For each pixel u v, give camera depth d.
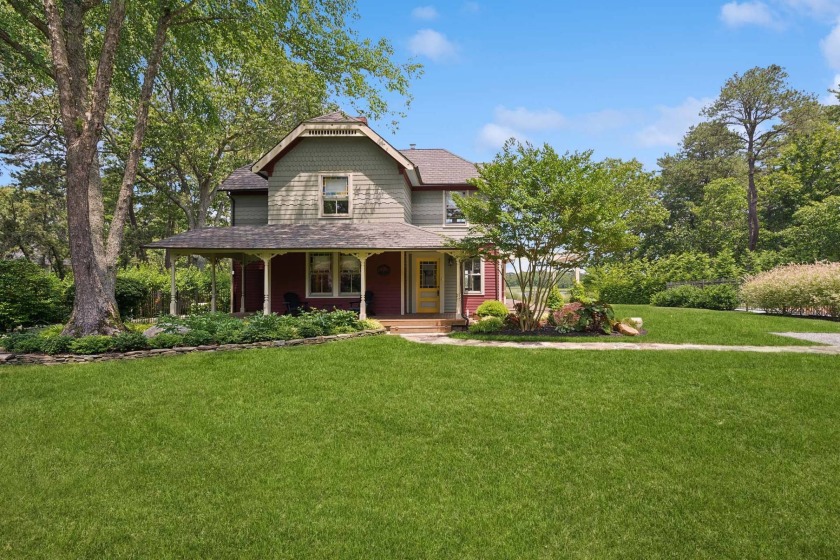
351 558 3.85
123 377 8.84
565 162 12.55
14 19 13.92
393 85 16.45
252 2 14.18
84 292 11.58
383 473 5.26
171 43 16.39
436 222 19.72
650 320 16.22
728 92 37.47
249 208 19.77
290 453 5.78
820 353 10.55
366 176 17.88
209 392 8.02
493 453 5.73
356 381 8.59
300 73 18.36
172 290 15.41
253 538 4.12
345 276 18.08
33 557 3.91
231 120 29.27
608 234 12.62
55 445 6.06
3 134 27.38
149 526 4.33
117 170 31.17
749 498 4.67
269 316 12.39
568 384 8.30
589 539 4.07
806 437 6.02
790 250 32.56
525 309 14.24
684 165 46.19
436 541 4.05
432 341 12.38
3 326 14.71
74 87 12.05
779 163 39.66
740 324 15.14
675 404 7.25
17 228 35.41
